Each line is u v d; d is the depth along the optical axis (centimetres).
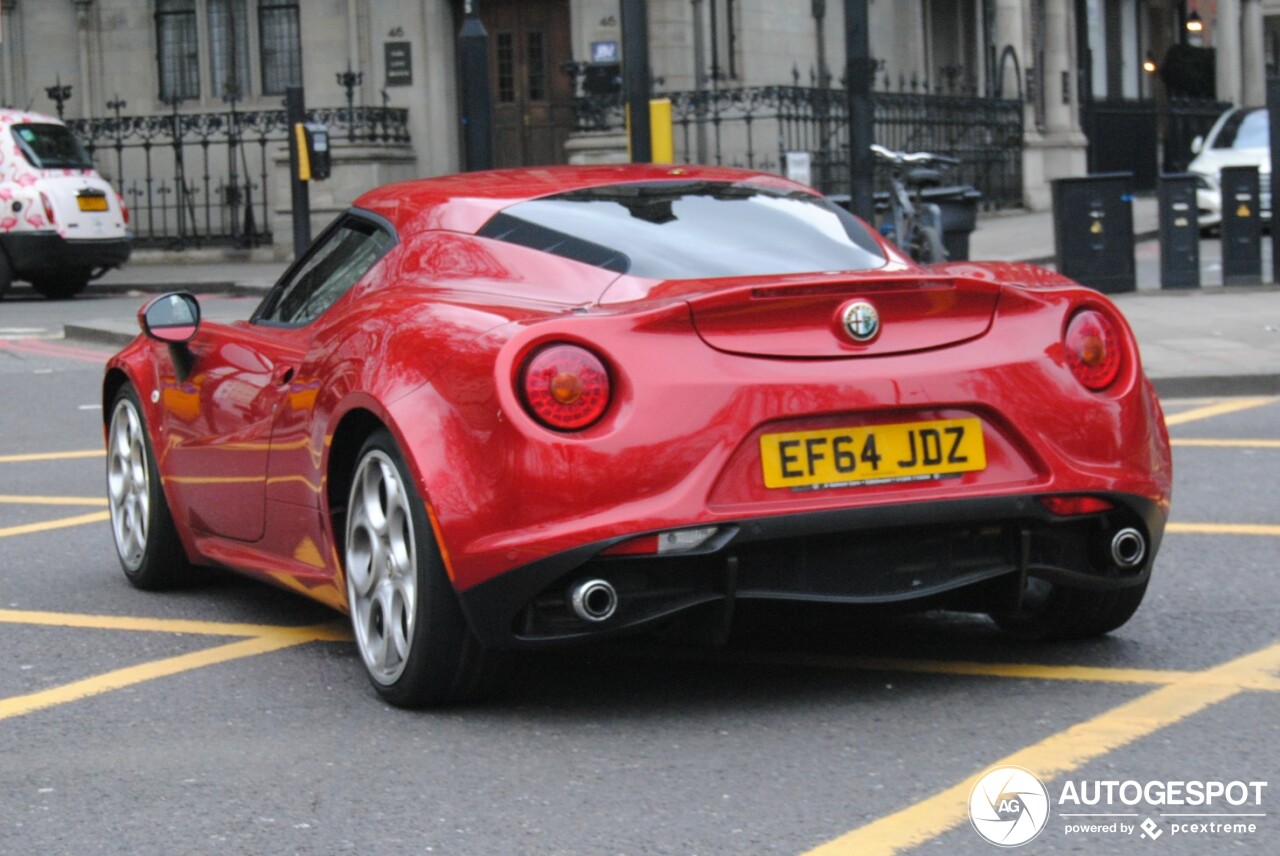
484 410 395
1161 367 1073
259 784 383
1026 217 2716
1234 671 454
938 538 413
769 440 396
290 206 2427
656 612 395
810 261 457
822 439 400
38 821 364
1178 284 1558
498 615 397
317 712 440
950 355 413
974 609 450
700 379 393
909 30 3039
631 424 388
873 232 495
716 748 397
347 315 473
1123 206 1548
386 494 436
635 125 1321
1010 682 448
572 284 433
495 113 2598
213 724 433
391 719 430
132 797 378
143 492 599
